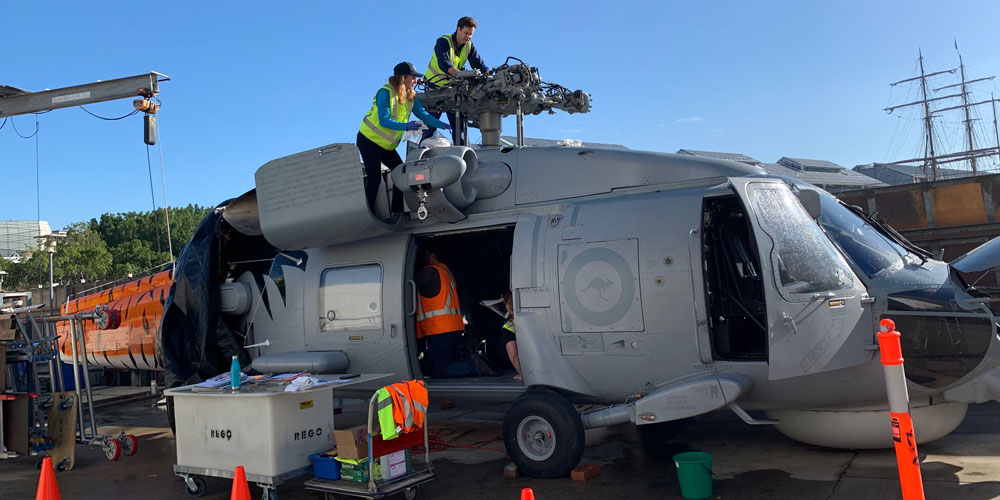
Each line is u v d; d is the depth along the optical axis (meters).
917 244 12.03
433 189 5.64
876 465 5.02
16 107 11.01
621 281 5.05
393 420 4.55
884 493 4.40
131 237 87.44
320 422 5.05
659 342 4.93
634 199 5.32
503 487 5.11
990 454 5.19
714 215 5.43
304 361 6.25
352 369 6.36
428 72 7.14
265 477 4.70
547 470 5.10
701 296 4.83
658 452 5.89
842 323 4.62
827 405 4.86
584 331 5.17
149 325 8.03
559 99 7.43
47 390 7.11
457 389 5.98
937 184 11.88
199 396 5.06
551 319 5.31
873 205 12.57
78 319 6.75
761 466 5.25
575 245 5.30
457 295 6.48
